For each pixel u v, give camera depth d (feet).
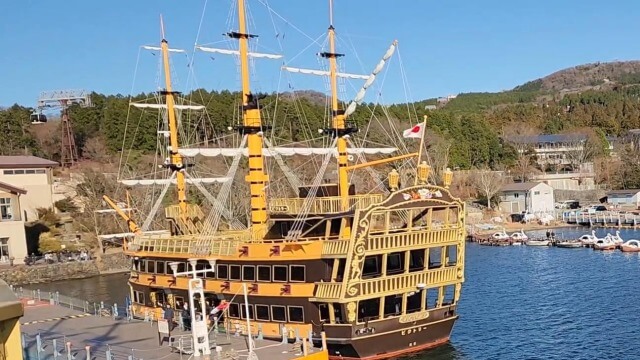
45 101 588.09
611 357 146.92
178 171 204.44
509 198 517.55
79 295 274.36
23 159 385.50
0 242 319.27
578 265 288.10
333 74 155.43
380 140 410.31
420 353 147.54
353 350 135.13
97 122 574.56
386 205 135.54
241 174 349.41
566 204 534.37
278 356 112.27
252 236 160.76
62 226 374.22
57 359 114.42
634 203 511.81
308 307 137.18
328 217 139.74
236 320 147.84
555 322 182.91
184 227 201.46
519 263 306.35
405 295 141.38
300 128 410.52
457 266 152.35
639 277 246.88
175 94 221.05
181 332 137.80
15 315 80.38
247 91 164.96
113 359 113.39
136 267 186.09
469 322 187.83
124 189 369.50
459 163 542.16
